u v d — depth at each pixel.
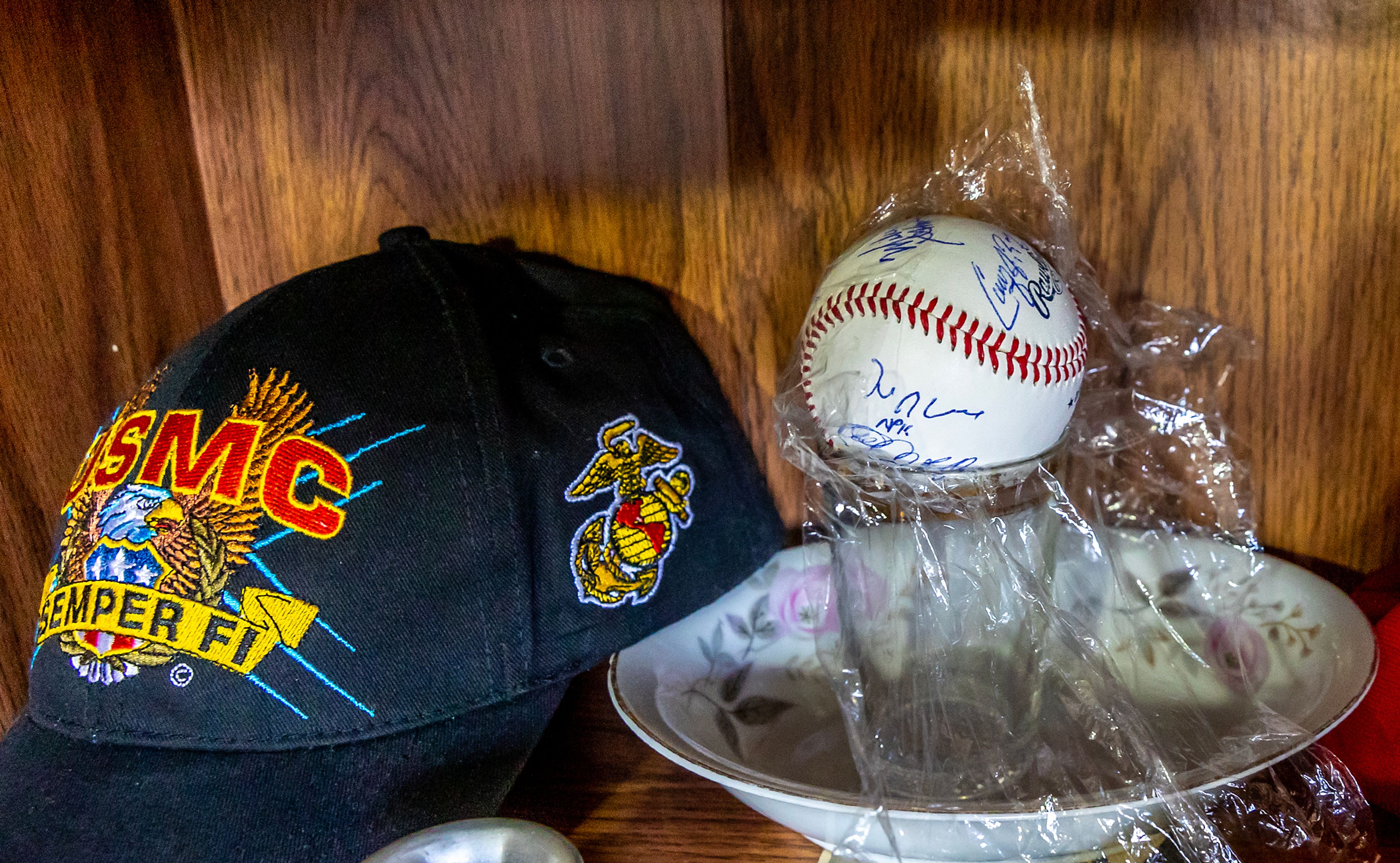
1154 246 0.68
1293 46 0.62
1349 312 0.66
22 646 0.60
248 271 0.77
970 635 0.56
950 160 0.67
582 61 0.69
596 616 0.56
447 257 0.60
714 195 0.71
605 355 0.63
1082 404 0.67
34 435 0.60
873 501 0.57
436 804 0.50
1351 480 0.70
